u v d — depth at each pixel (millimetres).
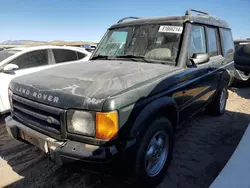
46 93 1980
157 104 2148
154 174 2350
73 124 1816
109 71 2393
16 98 2299
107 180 2523
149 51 3010
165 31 3055
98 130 1729
